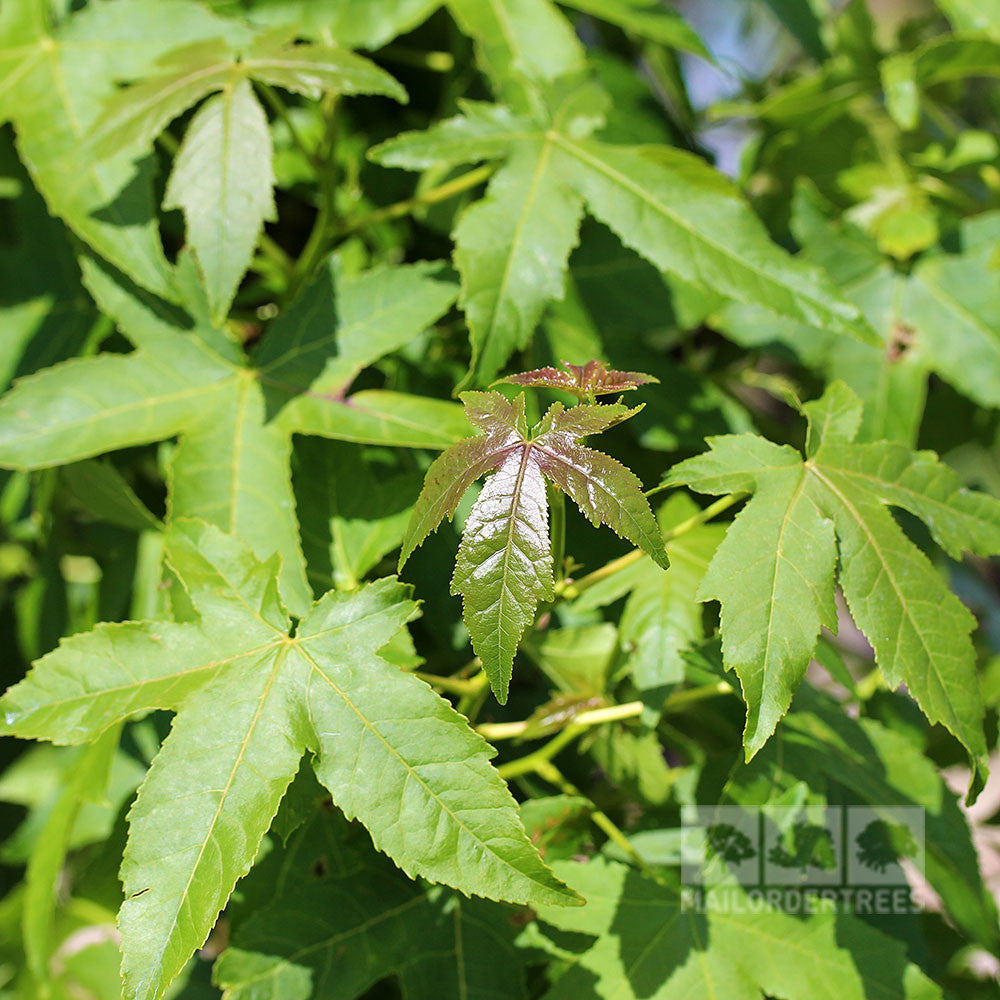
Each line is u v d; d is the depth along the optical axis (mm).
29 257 1070
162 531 1025
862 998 956
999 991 1103
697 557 1012
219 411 991
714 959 961
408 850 896
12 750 1167
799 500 929
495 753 900
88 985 1054
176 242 1075
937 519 944
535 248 988
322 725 908
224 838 896
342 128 1092
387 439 982
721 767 998
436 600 1021
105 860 1018
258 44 983
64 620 1121
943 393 1160
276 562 930
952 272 1095
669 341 1130
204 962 1034
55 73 1011
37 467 975
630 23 1063
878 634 920
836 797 1021
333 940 956
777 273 995
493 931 965
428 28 1112
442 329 1057
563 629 1002
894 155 1138
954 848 1011
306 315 1001
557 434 897
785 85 1180
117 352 1058
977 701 923
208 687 913
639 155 1009
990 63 1110
